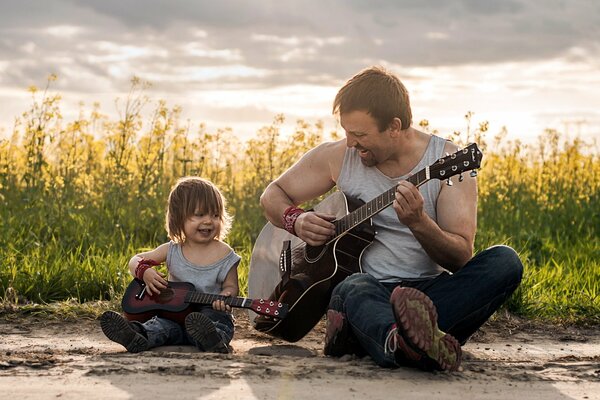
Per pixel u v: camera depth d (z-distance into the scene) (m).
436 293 4.12
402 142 4.32
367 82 4.19
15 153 9.59
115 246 7.28
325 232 4.45
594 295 6.24
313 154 4.73
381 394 3.45
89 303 5.82
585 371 4.02
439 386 3.60
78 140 9.81
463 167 4.00
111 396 3.36
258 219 8.76
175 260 4.93
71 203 8.34
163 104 9.25
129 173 8.73
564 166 11.18
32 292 5.96
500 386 3.65
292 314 4.63
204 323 4.34
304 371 3.82
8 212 7.98
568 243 8.47
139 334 4.39
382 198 4.24
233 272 4.93
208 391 3.46
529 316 5.77
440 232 4.04
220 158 9.73
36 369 3.84
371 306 3.94
